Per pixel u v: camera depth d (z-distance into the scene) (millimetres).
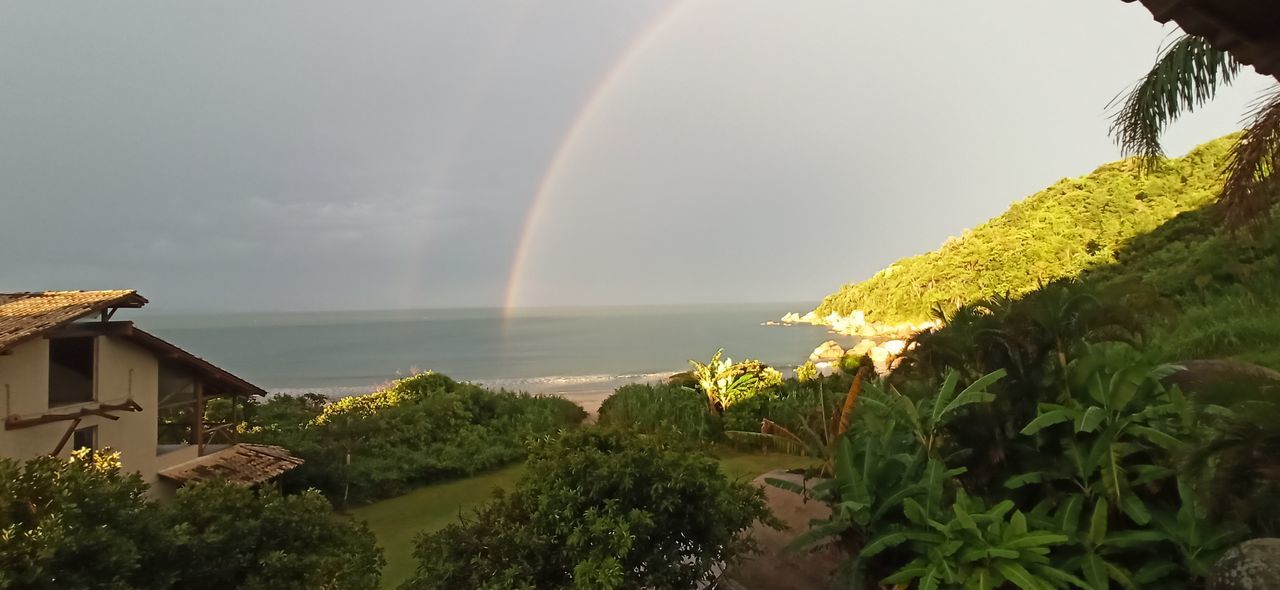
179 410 14383
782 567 7059
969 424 6309
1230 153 7082
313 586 4746
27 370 9266
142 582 4352
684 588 5461
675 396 18516
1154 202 45375
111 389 10445
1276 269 15367
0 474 4082
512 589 5199
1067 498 5605
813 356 54531
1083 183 60656
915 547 5488
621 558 5258
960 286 53375
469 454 15930
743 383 17906
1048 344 6156
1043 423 5520
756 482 9133
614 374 58781
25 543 3631
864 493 5941
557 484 5766
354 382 56156
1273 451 3822
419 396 19906
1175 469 5137
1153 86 7996
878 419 7004
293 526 5316
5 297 11219
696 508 5750
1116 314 6129
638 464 5727
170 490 11281
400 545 9953
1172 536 4957
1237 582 3816
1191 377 6922
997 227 65562
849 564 5746
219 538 4668
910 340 7605
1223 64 7449
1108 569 4945
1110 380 5602
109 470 5246
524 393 23125
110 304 10281
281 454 12711
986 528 5266
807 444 8367
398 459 14414
